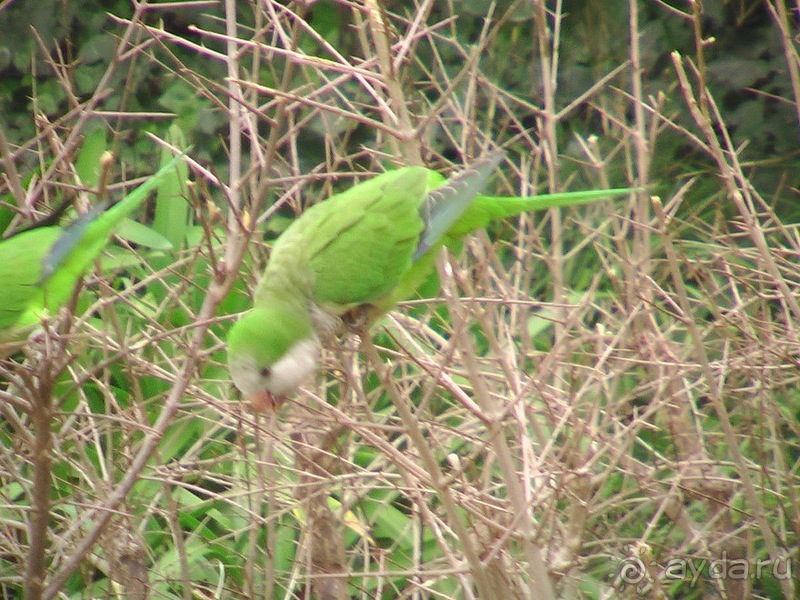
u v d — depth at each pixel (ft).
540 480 26.53
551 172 27.53
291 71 20.86
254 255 26.63
